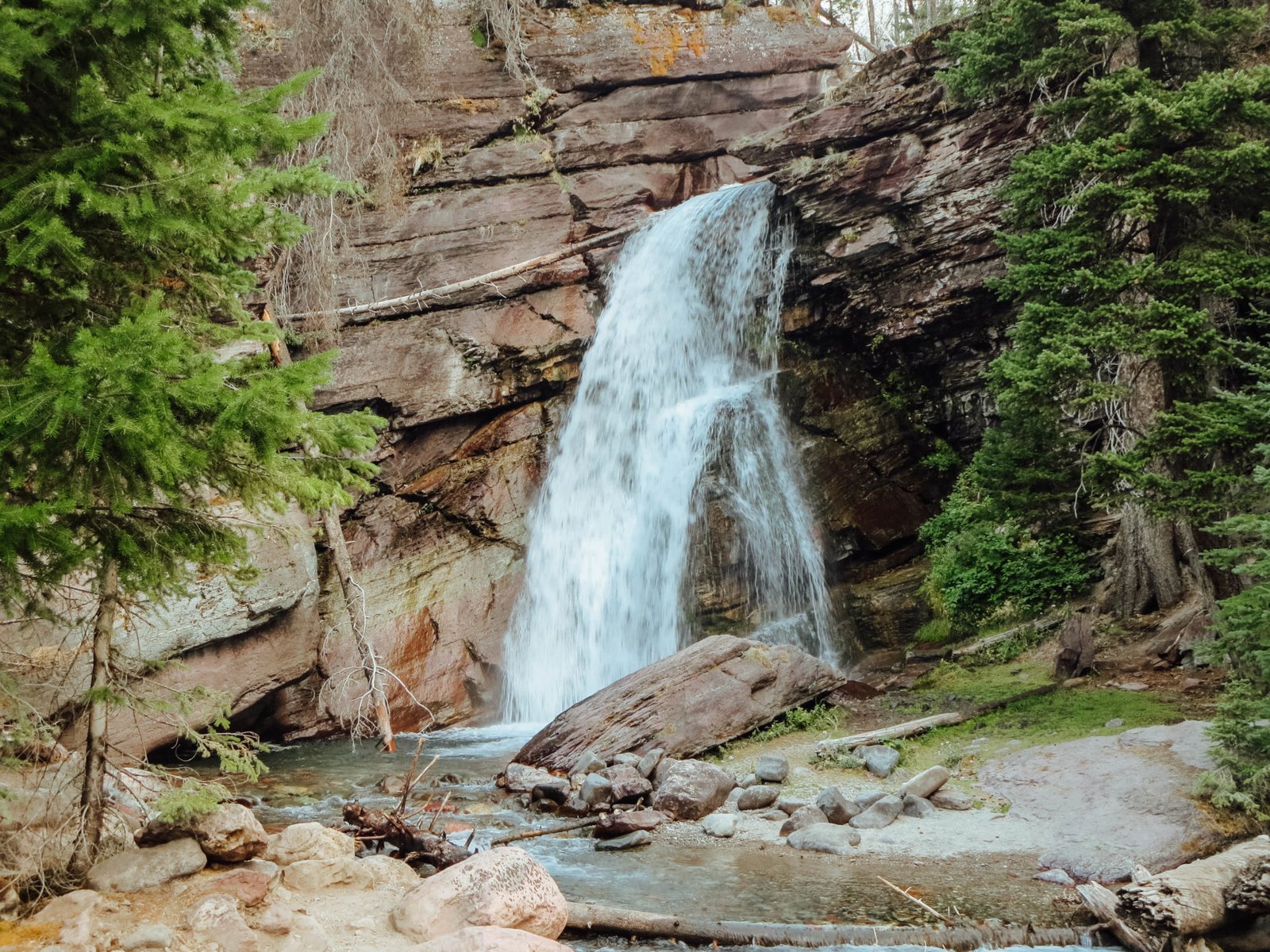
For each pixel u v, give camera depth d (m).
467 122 20.03
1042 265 11.58
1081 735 10.22
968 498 17.17
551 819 9.81
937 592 16.00
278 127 5.43
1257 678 8.18
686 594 17.50
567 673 18.48
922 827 8.80
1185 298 10.62
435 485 18.25
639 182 21.20
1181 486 10.10
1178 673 11.73
